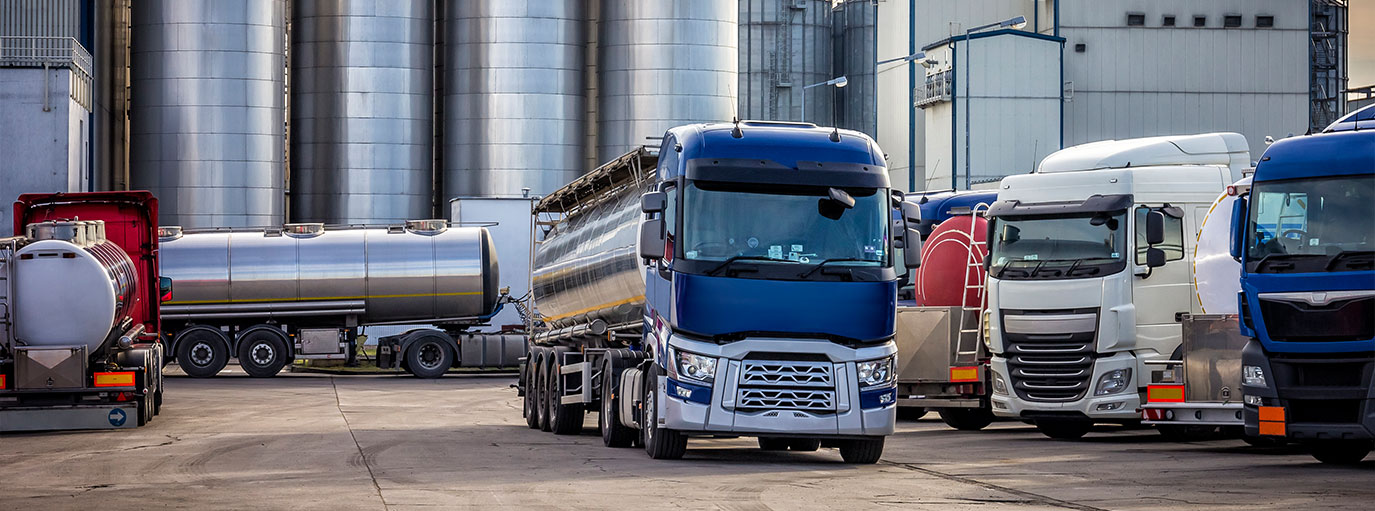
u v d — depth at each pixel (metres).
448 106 63.31
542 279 26.34
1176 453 19.03
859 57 81.25
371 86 61.72
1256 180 17.06
